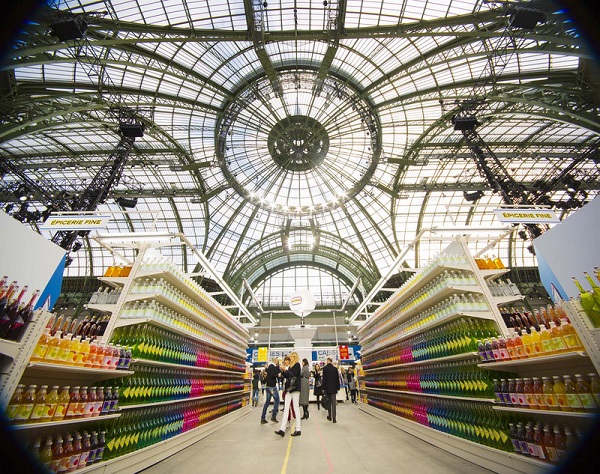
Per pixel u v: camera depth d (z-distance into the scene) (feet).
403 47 56.65
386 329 29.91
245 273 112.06
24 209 64.80
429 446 17.57
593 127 53.06
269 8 51.75
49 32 39.14
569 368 11.06
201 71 60.70
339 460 15.26
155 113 68.08
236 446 19.01
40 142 74.54
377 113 67.26
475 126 60.90
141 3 47.62
